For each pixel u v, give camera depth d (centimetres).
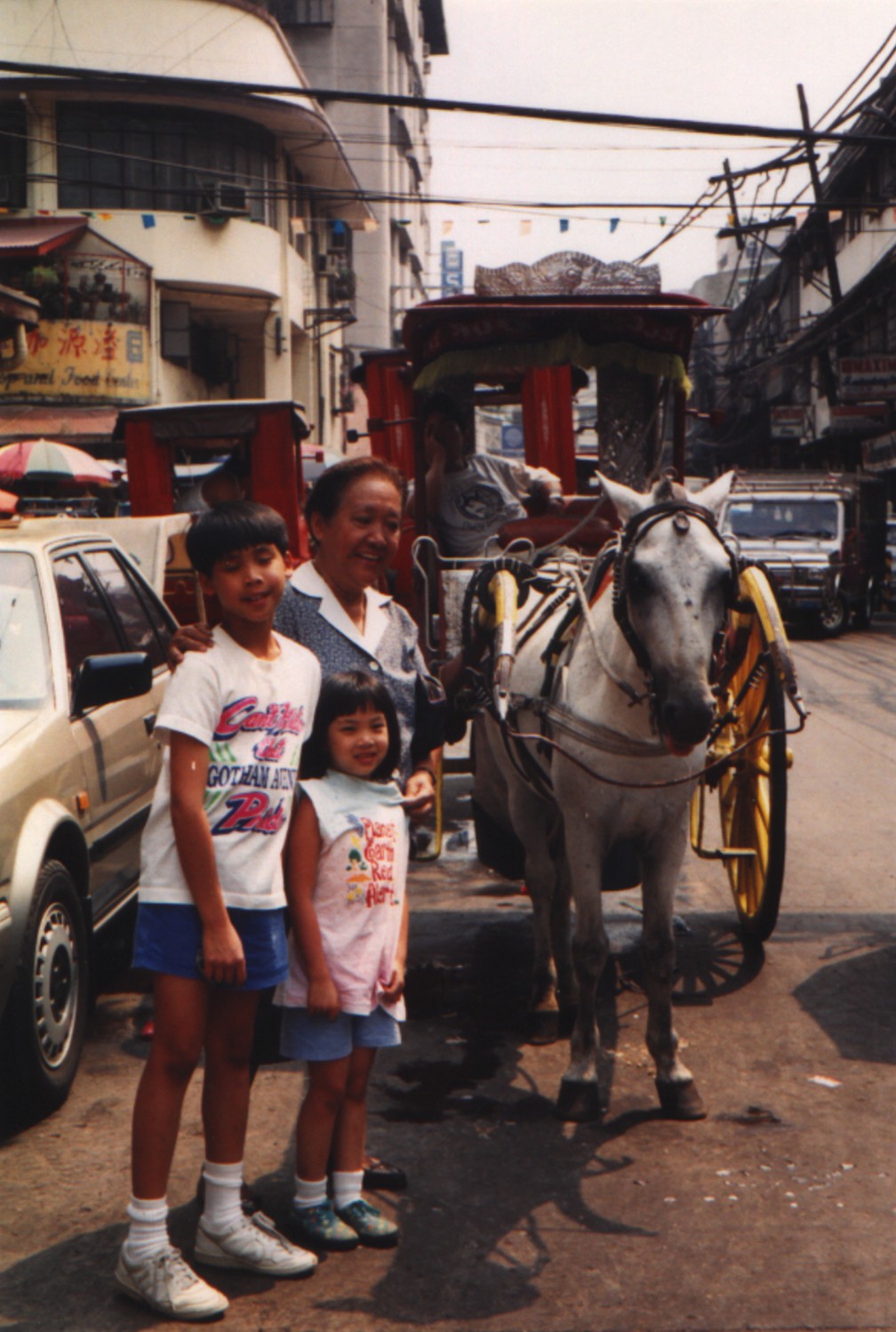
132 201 2492
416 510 631
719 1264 332
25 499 1431
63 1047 437
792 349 2847
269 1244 329
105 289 2319
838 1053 468
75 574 546
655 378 621
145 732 559
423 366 616
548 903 508
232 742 315
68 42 2403
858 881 691
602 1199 367
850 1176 379
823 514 2158
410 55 4469
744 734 584
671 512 375
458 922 632
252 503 323
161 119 2497
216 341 2841
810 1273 328
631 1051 475
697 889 683
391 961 343
